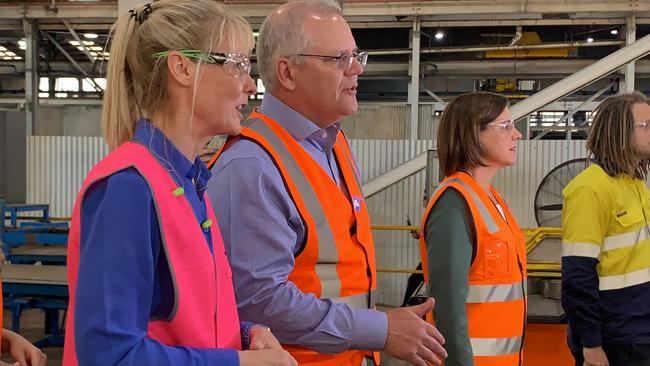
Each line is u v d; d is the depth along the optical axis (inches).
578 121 301.9
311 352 44.9
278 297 42.0
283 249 42.8
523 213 235.8
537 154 234.2
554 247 148.5
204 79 33.6
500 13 238.2
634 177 75.0
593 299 71.5
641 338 71.5
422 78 281.3
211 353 30.7
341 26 47.8
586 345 71.9
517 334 65.7
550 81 290.5
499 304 63.3
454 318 59.2
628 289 72.2
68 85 340.2
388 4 239.6
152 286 30.2
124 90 34.4
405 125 282.2
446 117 69.6
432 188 177.8
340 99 48.3
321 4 48.3
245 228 42.4
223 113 34.5
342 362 47.2
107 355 27.6
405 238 244.8
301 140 49.3
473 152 67.1
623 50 188.9
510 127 67.2
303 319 42.4
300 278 45.8
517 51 268.5
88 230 29.7
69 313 30.9
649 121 72.5
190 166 34.3
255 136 45.8
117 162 30.6
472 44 274.8
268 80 49.4
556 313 125.0
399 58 280.5
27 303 158.9
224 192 43.3
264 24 49.8
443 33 272.1
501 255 63.1
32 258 181.5
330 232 46.4
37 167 271.9
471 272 63.4
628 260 72.4
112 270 28.3
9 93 338.0
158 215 30.3
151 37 33.3
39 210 245.8
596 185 72.1
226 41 34.0
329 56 46.9
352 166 56.2
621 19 241.0
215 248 35.1
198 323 32.2
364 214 51.9
